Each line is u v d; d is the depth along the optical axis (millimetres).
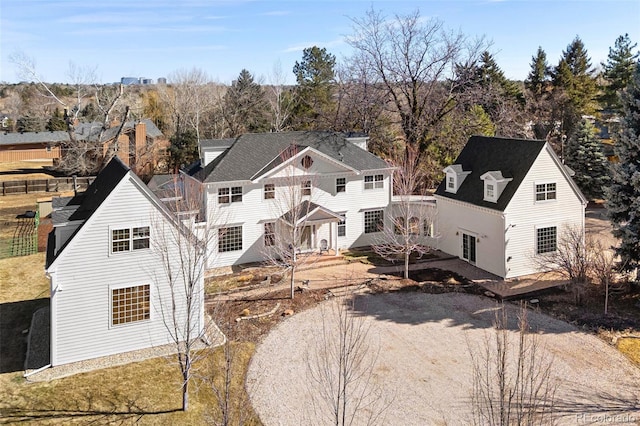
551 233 27281
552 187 26969
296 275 27234
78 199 22266
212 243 28266
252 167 29766
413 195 39938
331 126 52562
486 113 52594
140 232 17781
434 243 32531
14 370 16734
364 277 26828
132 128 56656
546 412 14234
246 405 14188
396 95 45562
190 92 71250
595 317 21078
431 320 21141
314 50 67938
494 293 24219
